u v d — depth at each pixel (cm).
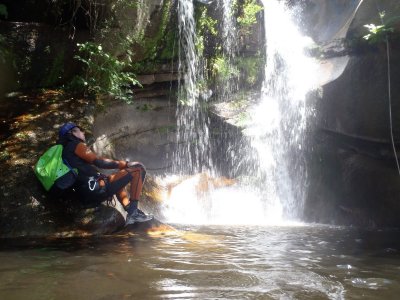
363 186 791
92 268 417
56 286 363
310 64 927
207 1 976
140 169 630
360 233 679
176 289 361
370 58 780
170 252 495
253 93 1012
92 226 587
